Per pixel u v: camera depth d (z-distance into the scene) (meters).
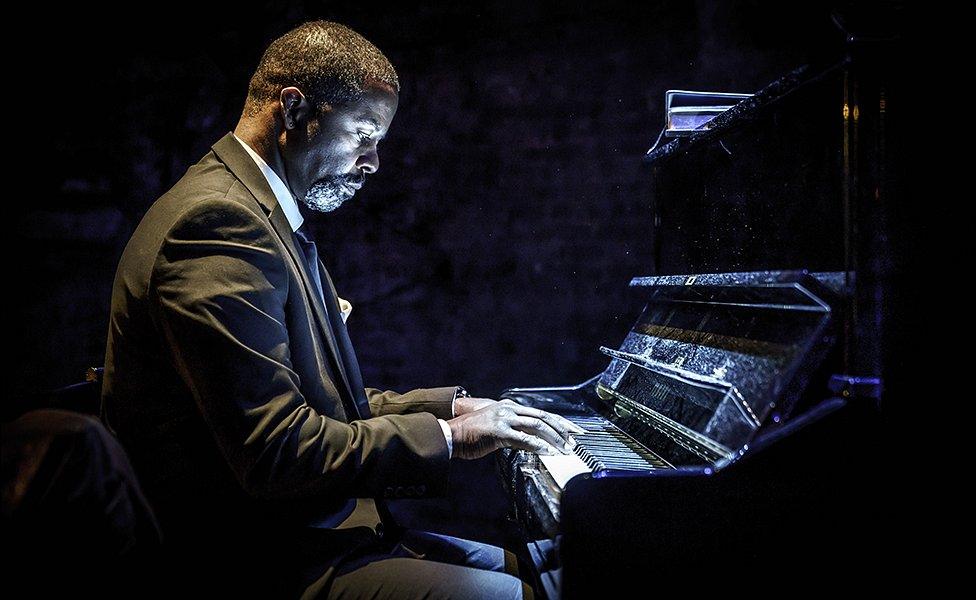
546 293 2.80
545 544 1.16
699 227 1.85
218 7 2.90
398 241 2.90
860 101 1.12
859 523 1.09
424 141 2.87
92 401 1.50
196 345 1.12
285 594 1.19
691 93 2.02
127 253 1.25
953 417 1.11
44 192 2.97
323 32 1.41
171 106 2.95
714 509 1.07
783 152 1.39
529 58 2.78
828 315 1.12
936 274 1.12
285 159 1.42
